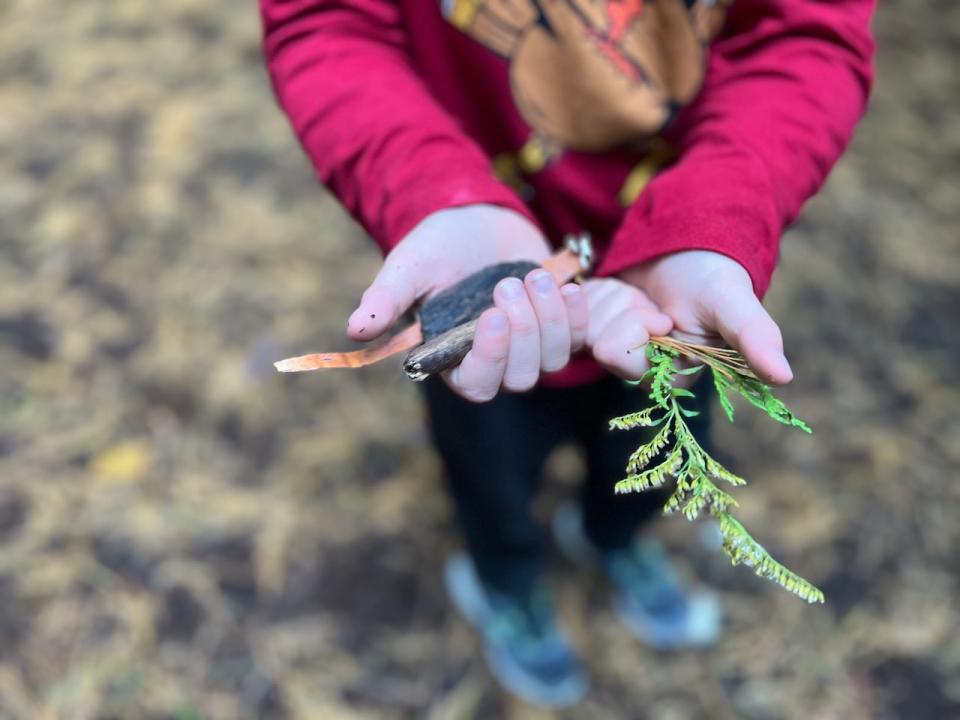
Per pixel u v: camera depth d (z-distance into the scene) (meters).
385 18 0.49
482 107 0.51
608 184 0.52
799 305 1.01
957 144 1.23
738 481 0.32
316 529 0.84
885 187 1.16
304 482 0.87
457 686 0.76
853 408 0.92
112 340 0.97
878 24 1.41
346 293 1.03
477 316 0.37
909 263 1.07
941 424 0.91
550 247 0.57
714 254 0.37
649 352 0.36
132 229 1.09
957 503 0.85
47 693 0.72
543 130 0.50
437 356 0.34
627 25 0.48
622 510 0.68
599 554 0.78
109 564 0.80
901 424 0.91
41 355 0.95
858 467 0.88
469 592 0.80
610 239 0.55
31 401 0.91
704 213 0.38
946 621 0.77
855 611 0.79
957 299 1.03
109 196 1.13
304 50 0.47
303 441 0.90
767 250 0.38
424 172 0.42
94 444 0.88
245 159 1.18
